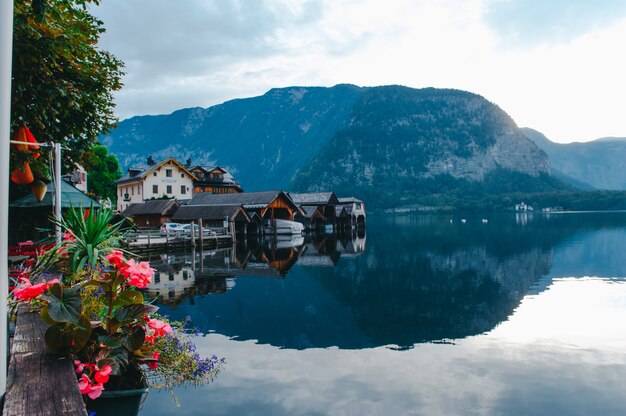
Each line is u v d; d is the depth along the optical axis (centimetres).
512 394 994
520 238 6281
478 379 1081
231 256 4097
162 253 4334
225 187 9000
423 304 2011
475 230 8819
